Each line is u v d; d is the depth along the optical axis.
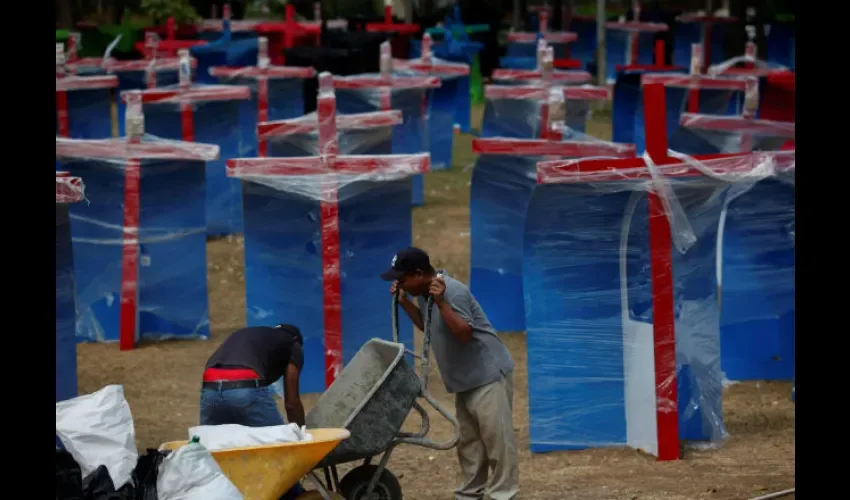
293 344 9.92
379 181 14.95
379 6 53.44
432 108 31.28
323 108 14.50
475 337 9.91
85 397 8.35
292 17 35.44
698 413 12.92
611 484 11.23
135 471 7.98
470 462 10.32
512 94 21.19
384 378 9.22
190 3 47.91
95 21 50.41
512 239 18.14
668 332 12.18
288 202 15.05
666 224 12.05
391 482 9.88
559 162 12.02
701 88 22.22
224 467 8.34
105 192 18.09
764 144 16.38
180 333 18.56
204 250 18.42
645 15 44.50
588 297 12.70
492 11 48.53
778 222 15.39
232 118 24.09
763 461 12.05
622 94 25.89
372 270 15.11
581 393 12.83
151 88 24.53
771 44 43.03
